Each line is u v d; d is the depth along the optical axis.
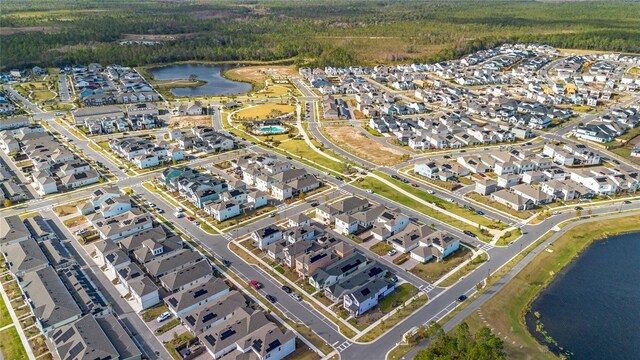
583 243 137.62
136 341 98.56
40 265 120.06
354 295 107.62
